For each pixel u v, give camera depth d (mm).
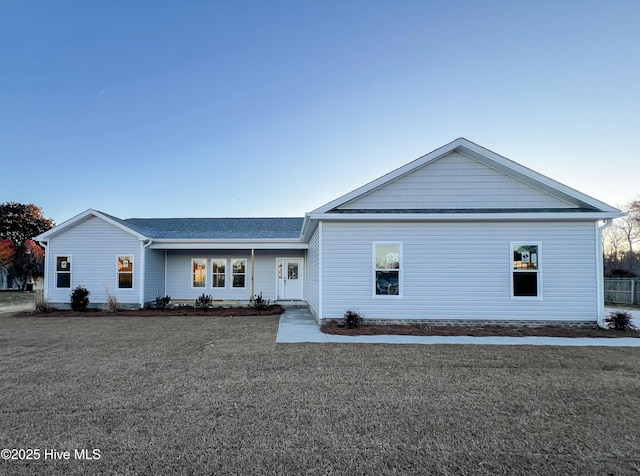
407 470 2832
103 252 15117
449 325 10312
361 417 3910
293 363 6242
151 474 2744
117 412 4012
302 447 3203
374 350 7293
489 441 3369
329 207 10680
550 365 6199
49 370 5762
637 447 3279
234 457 3014
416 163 10859
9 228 36812
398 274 10484
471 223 10492
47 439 3354
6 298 22484
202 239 15922
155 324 11062
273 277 17469
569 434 3543
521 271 10367
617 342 8289
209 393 4664
